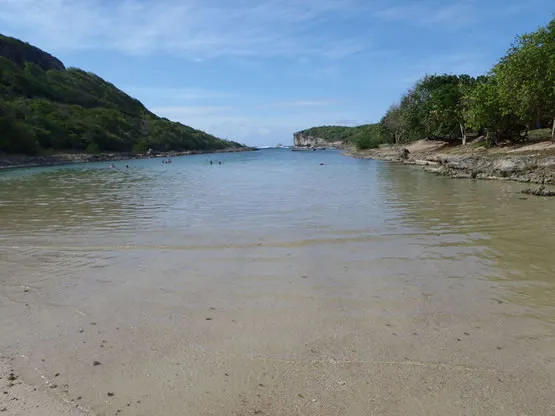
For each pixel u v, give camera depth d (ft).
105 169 149.07
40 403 12.06
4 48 374.22
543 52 101.09
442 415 11.43
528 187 62.49
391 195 57.11
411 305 18.72
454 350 14.78
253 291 20.65
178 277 22.88
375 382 12.92
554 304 18.57
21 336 16.26
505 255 26.25
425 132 189.78
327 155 263.29
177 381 13.08
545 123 134.62
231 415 11.51
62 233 34.65
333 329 16.48
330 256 26.68
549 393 12.30
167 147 370.53
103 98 427.74
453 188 64.03
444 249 27.99
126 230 35.55
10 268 25.00
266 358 14.37
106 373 13.58
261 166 153.48
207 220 39.78
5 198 59.98
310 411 11.63
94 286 21.68
